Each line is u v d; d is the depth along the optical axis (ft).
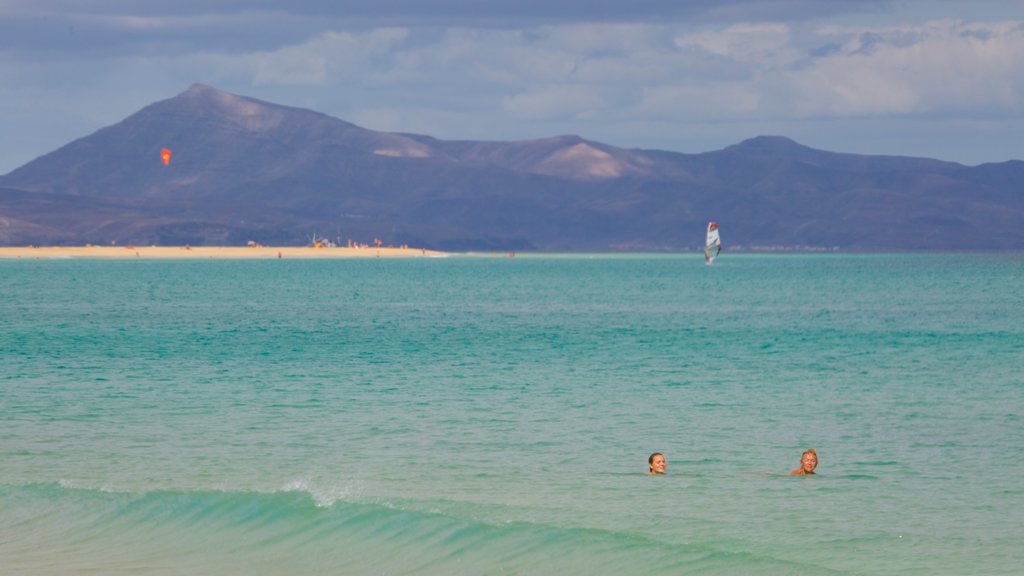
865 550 143.74
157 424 244.63
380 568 140.15
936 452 213.66
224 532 152.87
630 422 250.57
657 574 134.82
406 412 264.72
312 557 143.84
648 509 165.37
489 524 151.94
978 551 143.33
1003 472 193.88
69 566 141.18
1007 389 310.65
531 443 223.51
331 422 248.73
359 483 183.93
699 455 211.41
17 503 165.58
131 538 151.84
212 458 205.77
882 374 352.08
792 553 142.72
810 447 219.82
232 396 292.40
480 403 281.13
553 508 165.48
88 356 401.08
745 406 276.82
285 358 399.65
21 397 288.10
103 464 199.62
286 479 187.42
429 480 187.11
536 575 136.15
